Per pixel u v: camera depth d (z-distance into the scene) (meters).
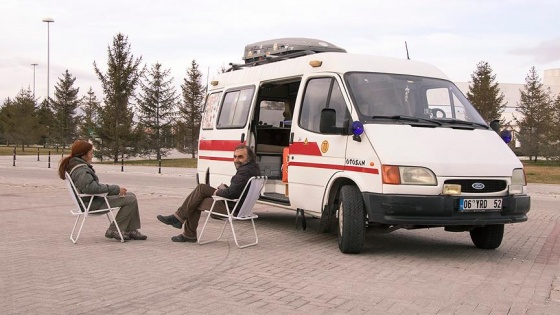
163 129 47.84
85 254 7.59
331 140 8.52
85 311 5.11
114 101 44.12
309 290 5.99
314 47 11.73
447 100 8.93
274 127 11.15
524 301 5.75
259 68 11.15
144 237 8.80
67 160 8.42
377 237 9.88
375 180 7.61
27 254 7.54
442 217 7.48
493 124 9.17
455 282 6.50
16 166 31.69
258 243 8.82
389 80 8.82
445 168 7.50
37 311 5.09
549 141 50.19
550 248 8.90
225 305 5.38
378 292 5.98
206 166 12.30
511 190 7.80
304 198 9.13
